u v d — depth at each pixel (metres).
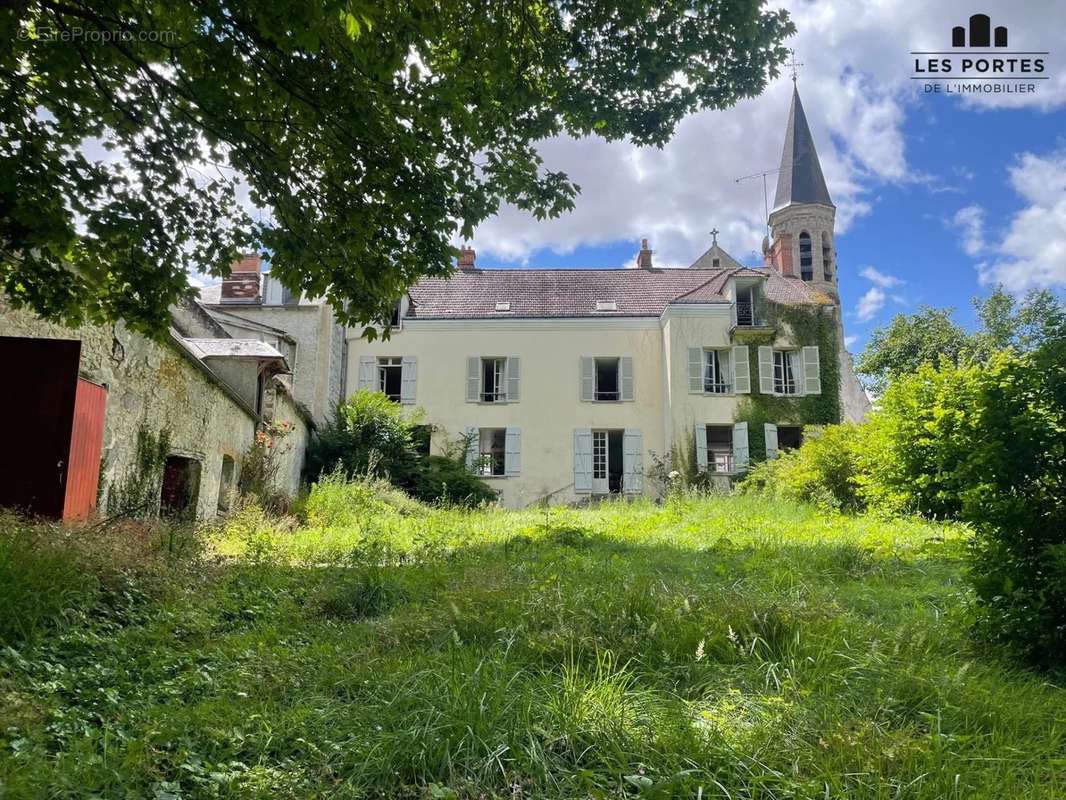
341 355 24.39
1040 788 2.34
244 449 13.25
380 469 19.50
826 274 33.06
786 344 23.92
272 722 2.83
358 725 2.79
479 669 3.17
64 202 5.29
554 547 8.30
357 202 5.83
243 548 8.16
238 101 5.17
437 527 10.80
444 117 5.44
